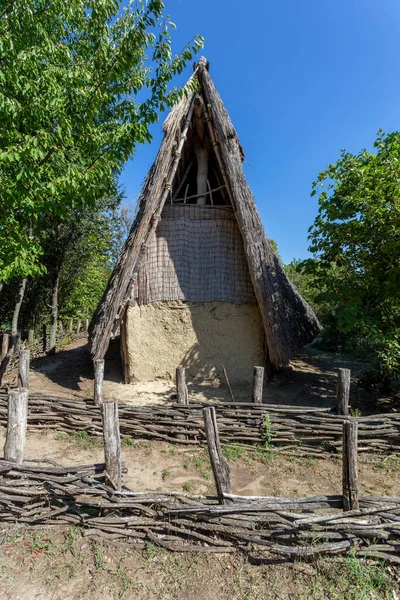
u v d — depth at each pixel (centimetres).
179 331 722
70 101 510
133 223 727
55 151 501
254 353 729
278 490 353
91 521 276
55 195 482
